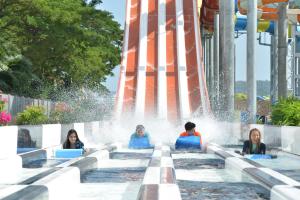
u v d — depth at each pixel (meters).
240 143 20.30
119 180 8.49
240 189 7.21
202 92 36.03
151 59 40.72
